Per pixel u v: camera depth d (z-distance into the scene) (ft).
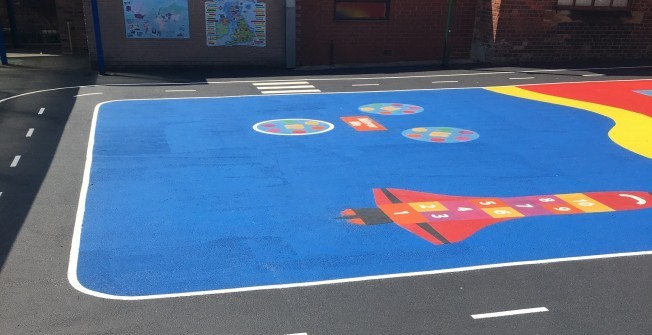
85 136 38.70
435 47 70.59
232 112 45.62
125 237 24.62
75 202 28.09
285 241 24.45
